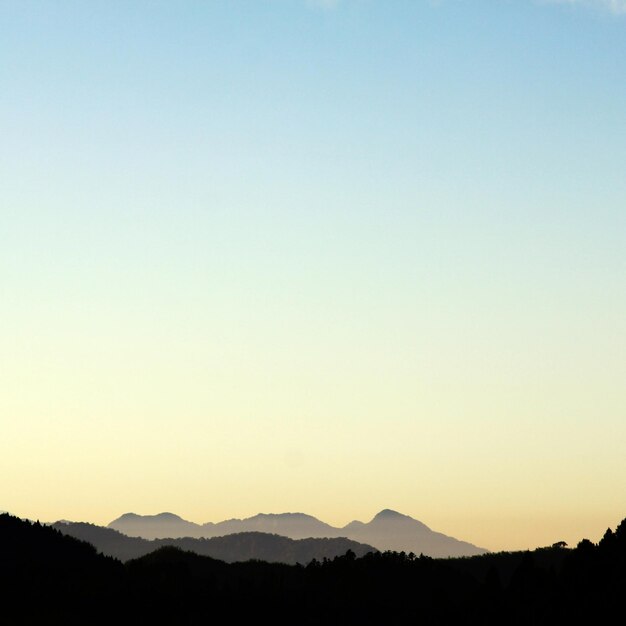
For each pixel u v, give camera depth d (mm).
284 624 130875
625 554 124688
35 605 125188
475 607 128000
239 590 139000
